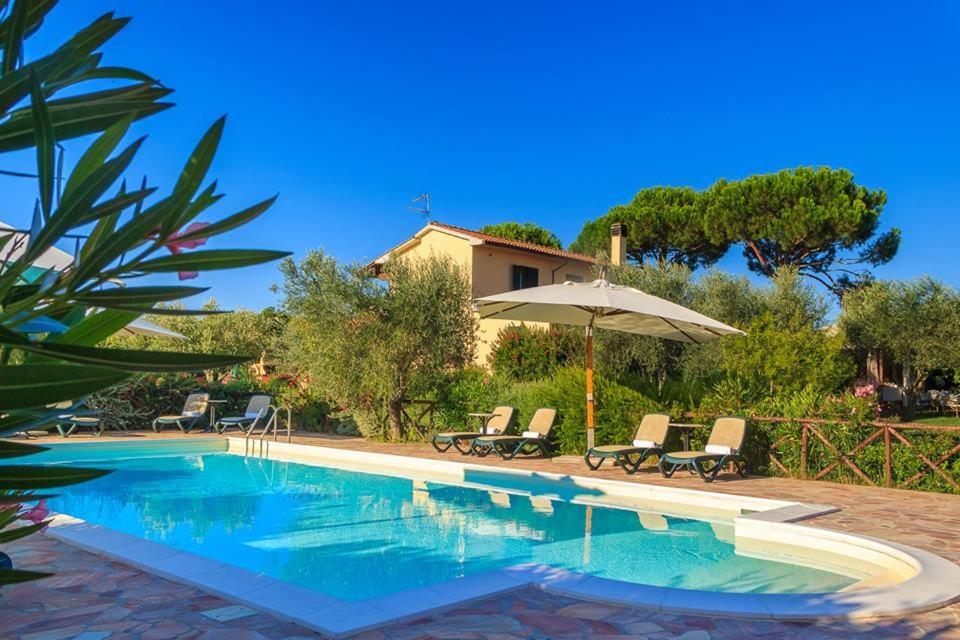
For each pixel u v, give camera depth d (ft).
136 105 4.09
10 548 19.31
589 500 31.76
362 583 19.33
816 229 81.41
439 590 15.48
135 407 58.90
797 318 53.11
